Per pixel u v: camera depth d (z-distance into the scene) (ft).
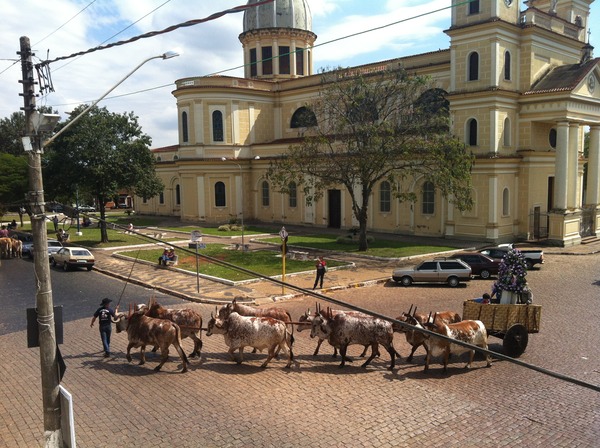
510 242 124.98
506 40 120.06
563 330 57.31
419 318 47.19
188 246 123.95
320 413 37.63
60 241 122.52
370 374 45.80
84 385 43.04
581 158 150.10
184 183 180.55
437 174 100.58
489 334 50.39
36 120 30.14
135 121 130.21
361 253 108.47
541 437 34.04
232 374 45.70
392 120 110.52
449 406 38.81
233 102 174.29
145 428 35.50
